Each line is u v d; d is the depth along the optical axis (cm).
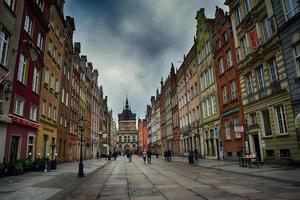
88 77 5488
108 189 1124
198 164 2583
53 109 2934
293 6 1784
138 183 1317
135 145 15150
